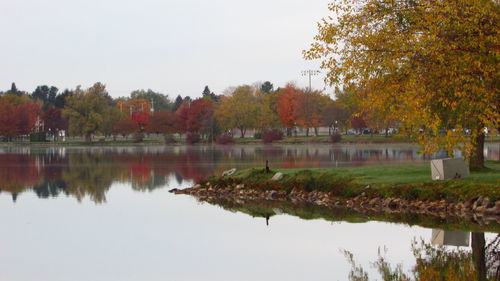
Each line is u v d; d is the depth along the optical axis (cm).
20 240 2631
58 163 7900
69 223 3056
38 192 4475
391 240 2442
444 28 2356
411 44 2378
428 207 3030
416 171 3738
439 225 2692
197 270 2066
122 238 2647
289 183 3953
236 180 4294
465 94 2336
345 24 2602
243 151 10494
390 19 2517
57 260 2245
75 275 2025
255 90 17562
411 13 2491
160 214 3319
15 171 6538
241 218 3114
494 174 3338
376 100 2520
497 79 2383
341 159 7181
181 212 3381
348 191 3491
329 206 3428
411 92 2352
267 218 3089
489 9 2373
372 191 3356
